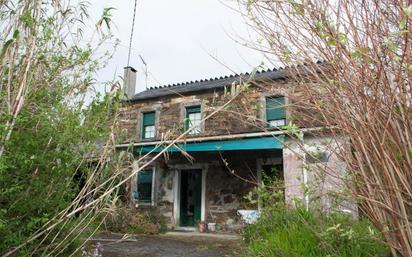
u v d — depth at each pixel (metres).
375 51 1.92
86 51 3.22
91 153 3.15
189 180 12.29
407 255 1.91
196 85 14.50
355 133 2.03
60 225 2.97
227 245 7.51
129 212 9.33
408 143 1.89
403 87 1.90
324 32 2.04
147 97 13.91
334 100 2.10
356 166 2.17
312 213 3.76
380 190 1.97
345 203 3.01
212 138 9.52
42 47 2.94
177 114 13.12
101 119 3.09
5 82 2.81
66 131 2.83
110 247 6.74
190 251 6.71
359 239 2.88
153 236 9.20
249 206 10.34
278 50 2.42
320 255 3.16
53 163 2.91
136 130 13.81
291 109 2.73
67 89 3.21
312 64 2.24
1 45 2.76
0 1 2.85
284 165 8.02
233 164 11.35
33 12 2.88
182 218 11.97
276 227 4.38
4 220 2.48
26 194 2.76
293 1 2.18
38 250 2.83
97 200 2.68
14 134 2.63
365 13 1.99
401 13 1.77
